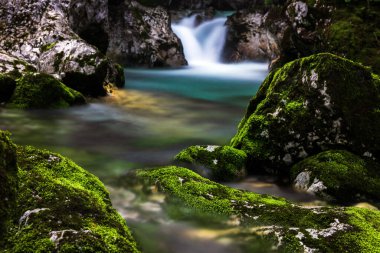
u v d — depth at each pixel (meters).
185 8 27.61
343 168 4.75
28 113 8.57
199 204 3.88
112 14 19.38
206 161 5.27
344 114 5.28
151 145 6.94
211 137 7.68
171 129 8.17
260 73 19.09
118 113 9.37
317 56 5.65
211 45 24.67
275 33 15.33
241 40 23.00
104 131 7.73
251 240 3.30
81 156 6.12
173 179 4.37
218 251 3.22
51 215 2.72
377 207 4.40
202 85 15.03
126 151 6.50
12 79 8.99
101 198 3.40
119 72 13.13
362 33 11.02
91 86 10.66
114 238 2.71
